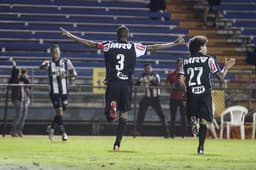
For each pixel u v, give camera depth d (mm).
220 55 77750
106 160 25031
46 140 46438
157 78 57469
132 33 77188
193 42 31469
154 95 56969
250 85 66688
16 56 71438
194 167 22406
